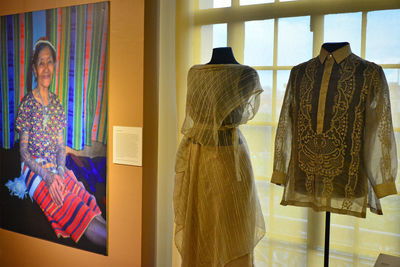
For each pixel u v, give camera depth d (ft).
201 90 7.02
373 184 5.91
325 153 6.09
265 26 7.95
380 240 7.14
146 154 8.69
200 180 7.06
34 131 10.15
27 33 10.07
